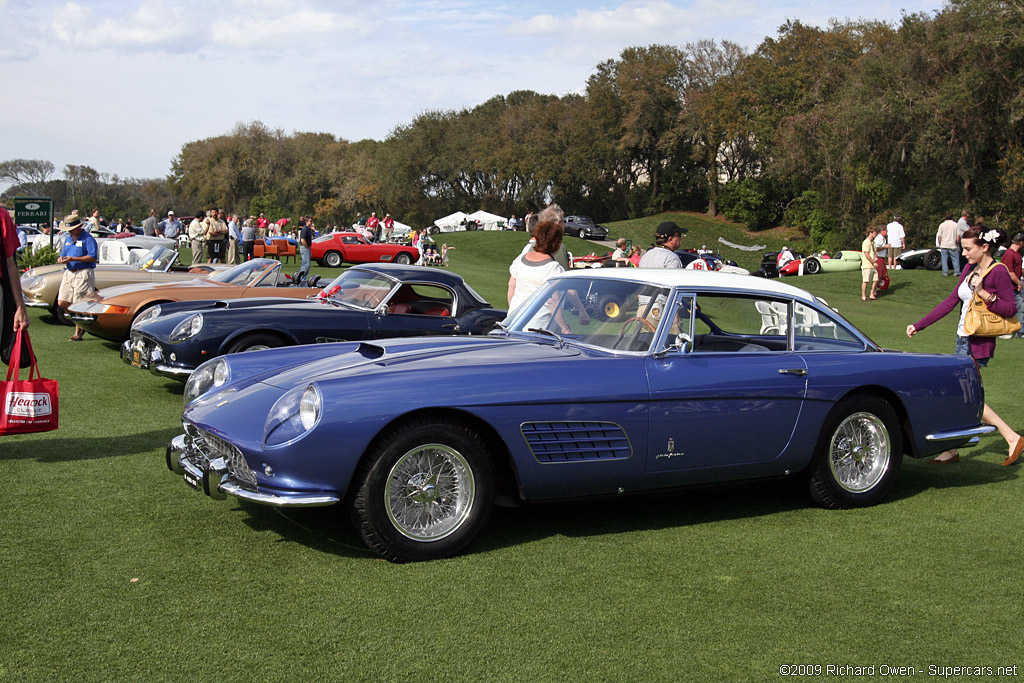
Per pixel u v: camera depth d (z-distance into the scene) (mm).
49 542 4156
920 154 36625
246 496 3914
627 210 79250
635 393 4398
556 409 4234
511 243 49188
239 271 10766
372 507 3916
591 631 3348
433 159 81688
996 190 36188
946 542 4492
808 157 48562
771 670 3078
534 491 4285
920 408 5230
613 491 4500
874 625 3471
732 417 4656
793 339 5031
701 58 70188
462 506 4137
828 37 56844
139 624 3307
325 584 3742
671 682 2971
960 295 6605
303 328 7875
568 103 79562
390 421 3902
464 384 4082
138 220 119688
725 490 4875
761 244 60094
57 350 10352
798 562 4156
